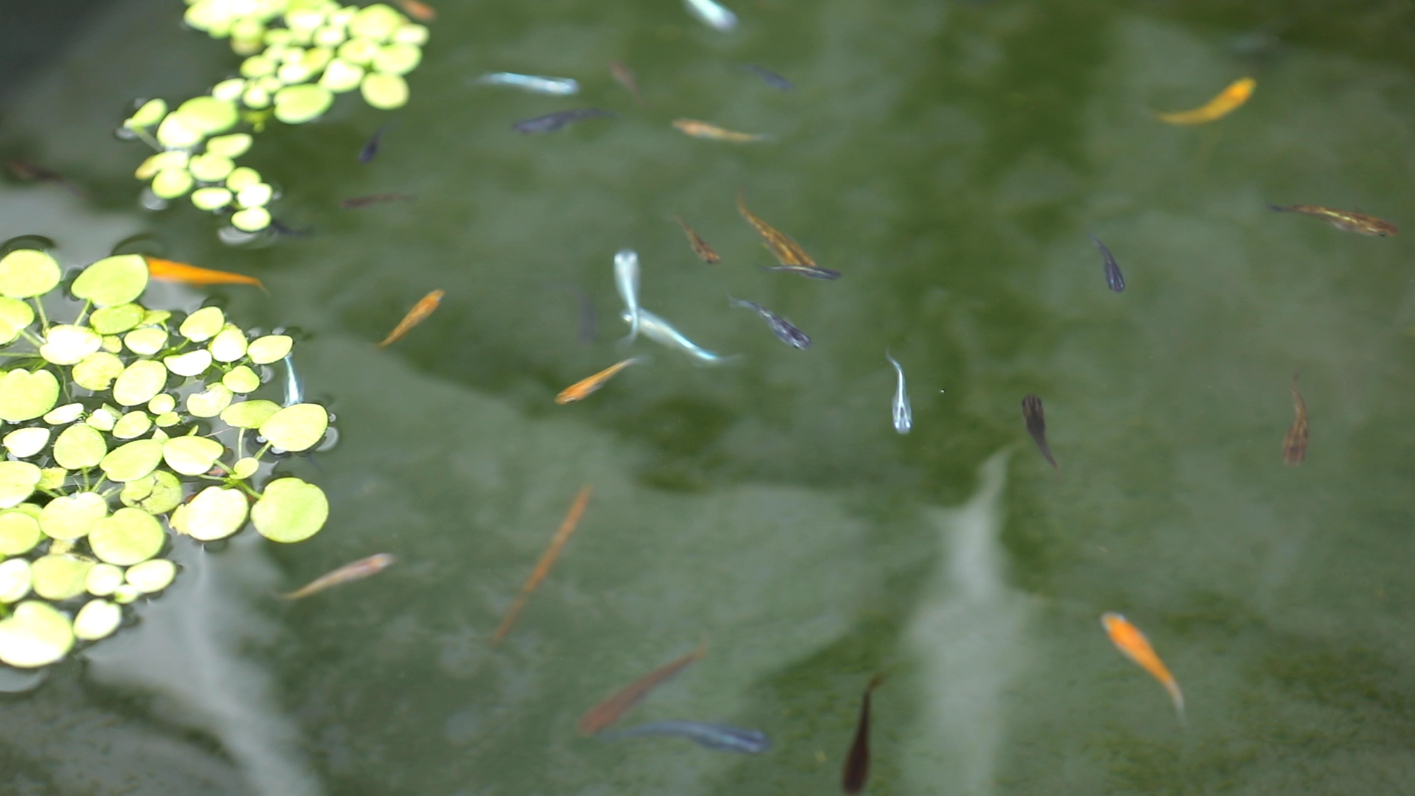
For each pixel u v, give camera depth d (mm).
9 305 785
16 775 723
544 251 820
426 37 880
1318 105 865
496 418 784
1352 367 798
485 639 747
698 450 781
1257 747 735
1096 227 829
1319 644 750
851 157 847
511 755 731
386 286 809
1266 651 750
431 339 798
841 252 821
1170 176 843
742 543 766
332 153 842
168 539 753
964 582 760
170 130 842
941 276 816
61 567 741
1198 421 788
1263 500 773
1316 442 784
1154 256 822
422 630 748
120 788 723
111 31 873
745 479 776
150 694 733
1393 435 786
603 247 821
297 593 750
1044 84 871
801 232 826
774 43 884
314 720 734
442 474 773
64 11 875
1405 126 858
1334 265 820
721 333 803
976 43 884
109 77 860
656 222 828
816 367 797
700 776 729
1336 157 849
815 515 771
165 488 757
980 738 736
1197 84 872
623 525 767
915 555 765
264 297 802
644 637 749
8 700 730
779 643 749
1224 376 796
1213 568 763
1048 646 750
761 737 733
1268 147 852
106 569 743
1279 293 814
